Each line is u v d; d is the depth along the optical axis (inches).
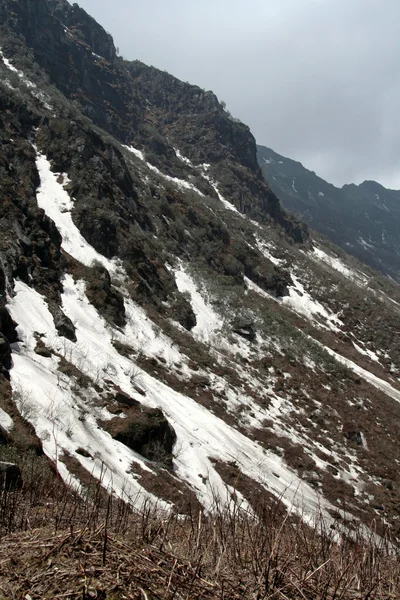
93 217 1316.4
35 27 2876.5
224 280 1705.2
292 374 1269.7
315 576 108.5
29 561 91.1
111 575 87.4
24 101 1796.3
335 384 1336.1
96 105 2947.8
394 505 787.4
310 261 2645.2
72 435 491.2
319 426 1060.5
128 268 1266.0
